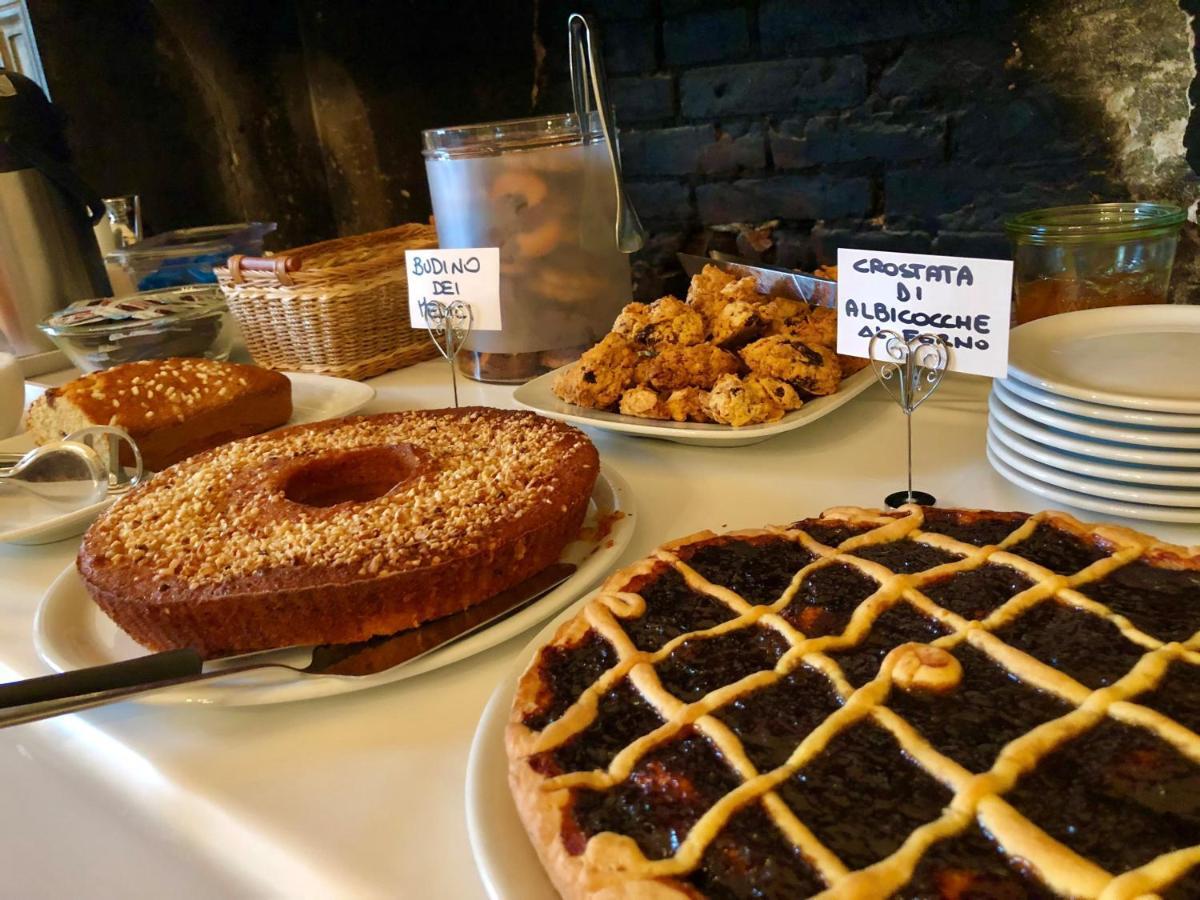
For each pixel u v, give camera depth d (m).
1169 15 1.08
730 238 1.58
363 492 0.87
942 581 0.57
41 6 1.61
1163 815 0.39
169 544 0.69
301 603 0.61
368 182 1.98
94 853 0.60
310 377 1.25
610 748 0.47
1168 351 0.74
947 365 0.72
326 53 1.91
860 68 1.32
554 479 0.73
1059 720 0.44
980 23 1.21
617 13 1.51
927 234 1.36
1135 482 0.65
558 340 1.12
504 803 0.47
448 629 0.63
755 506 0.80
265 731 0.59
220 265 1.46
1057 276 0.93
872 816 0.41
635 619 0.57
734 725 0.47
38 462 0.91
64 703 0.53
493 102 1.72
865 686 0.48
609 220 1.10
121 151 1.76
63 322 1.25
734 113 1.47
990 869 0.38
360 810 0.51
